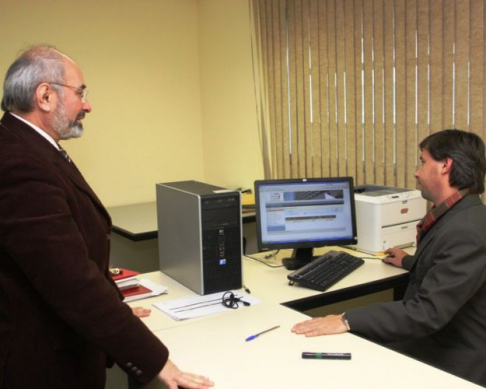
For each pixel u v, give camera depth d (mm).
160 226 2238
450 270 1604
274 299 1877
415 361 1365
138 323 1237
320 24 3170
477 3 2357
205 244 1911
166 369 1264
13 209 1119
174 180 4379
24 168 1139
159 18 4156
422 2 2594
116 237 3381
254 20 3689
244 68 3857
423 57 2619
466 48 2422
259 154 3826
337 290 1972
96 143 3955
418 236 1925
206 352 1439
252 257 2512
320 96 3232
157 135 4246
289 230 2326
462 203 1736
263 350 1446
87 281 1152
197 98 4441
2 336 1183
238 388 1230
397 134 2797
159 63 4191
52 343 1228
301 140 3416
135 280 1989
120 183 4102
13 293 1183
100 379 1394
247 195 3742
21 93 1251
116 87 3998
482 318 1694
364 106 2963
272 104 3619
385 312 1620
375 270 2227
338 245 2391
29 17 3602
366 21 2889
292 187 2330
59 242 1131
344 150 3121
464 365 1692
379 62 2844
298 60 3361
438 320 1584
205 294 1938
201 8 4297
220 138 4254
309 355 1392
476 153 1754
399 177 2812
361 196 2520
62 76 1290
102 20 3887
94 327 1159
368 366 1335
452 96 2510
